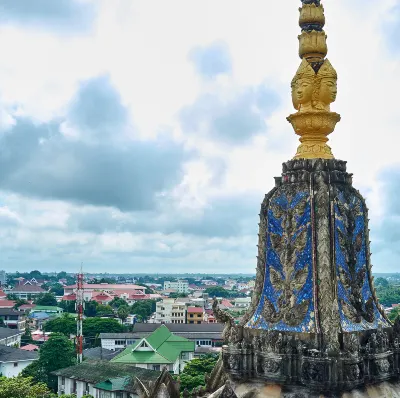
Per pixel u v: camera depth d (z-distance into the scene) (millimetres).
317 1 16750
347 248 15398
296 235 15328
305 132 16391
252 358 14797
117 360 122812
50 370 118312
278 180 16203
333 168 15672
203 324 194000
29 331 195875
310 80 16172
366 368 14062
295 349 14117
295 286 14977
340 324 14219
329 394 13578
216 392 14133
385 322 15672
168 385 15297
